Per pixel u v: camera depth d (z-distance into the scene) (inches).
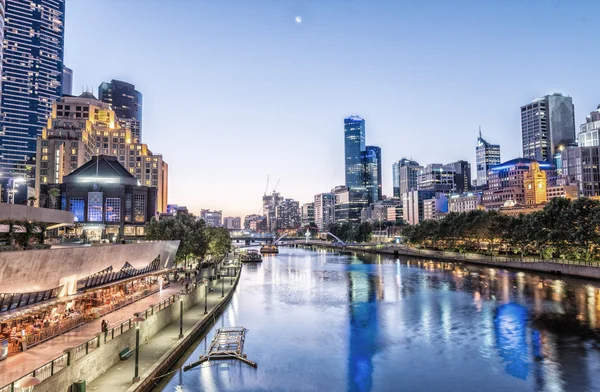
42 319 2041.1
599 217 4736.7
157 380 1771.7
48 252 1984.5
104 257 2605.8
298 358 2242.9
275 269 7253.9
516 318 3024.1
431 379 1966.0
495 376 1984.5
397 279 5423.2
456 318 3097.9
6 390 1198.3
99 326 2148.1
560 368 2058.3
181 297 2266.2
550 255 5728.3
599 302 3499.0
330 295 4259.4
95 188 7081.7
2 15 6545.3
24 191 4886.8
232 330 2554.1
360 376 2006.6
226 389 1825.8
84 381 1439.5
